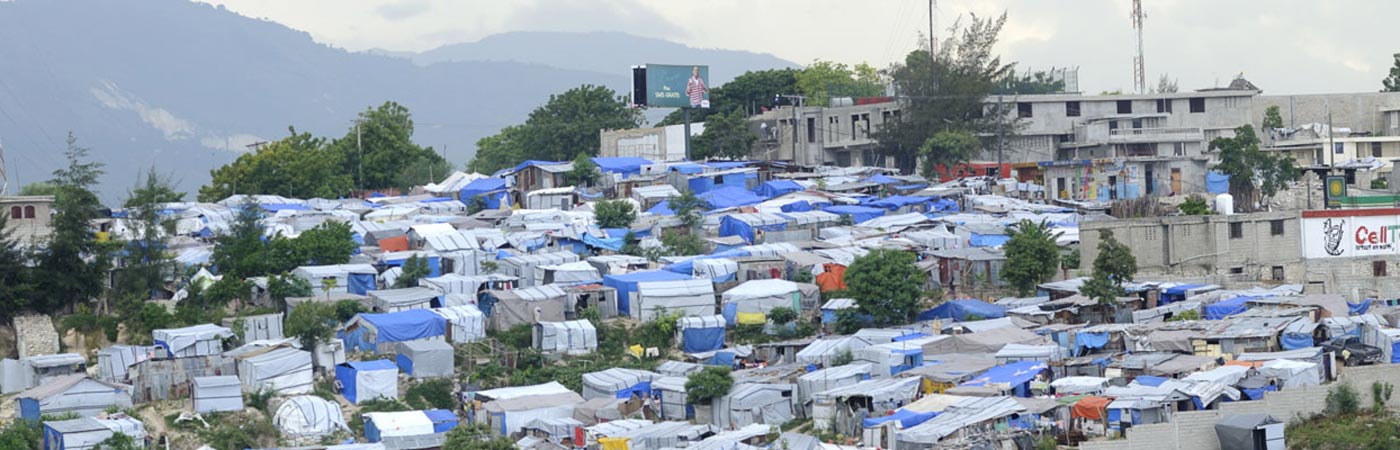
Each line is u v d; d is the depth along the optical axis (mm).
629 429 90938
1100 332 105438
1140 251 131250
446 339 117625
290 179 191375
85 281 120625
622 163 192375
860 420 90312
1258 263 130875
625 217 158375
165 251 135000
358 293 130375
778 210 163250
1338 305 110125
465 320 118188
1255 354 97188
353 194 196750
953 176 190750
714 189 179875
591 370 113500
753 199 171500
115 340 118312
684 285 125812
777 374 103625
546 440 91125
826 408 92500
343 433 98188
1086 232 132375
